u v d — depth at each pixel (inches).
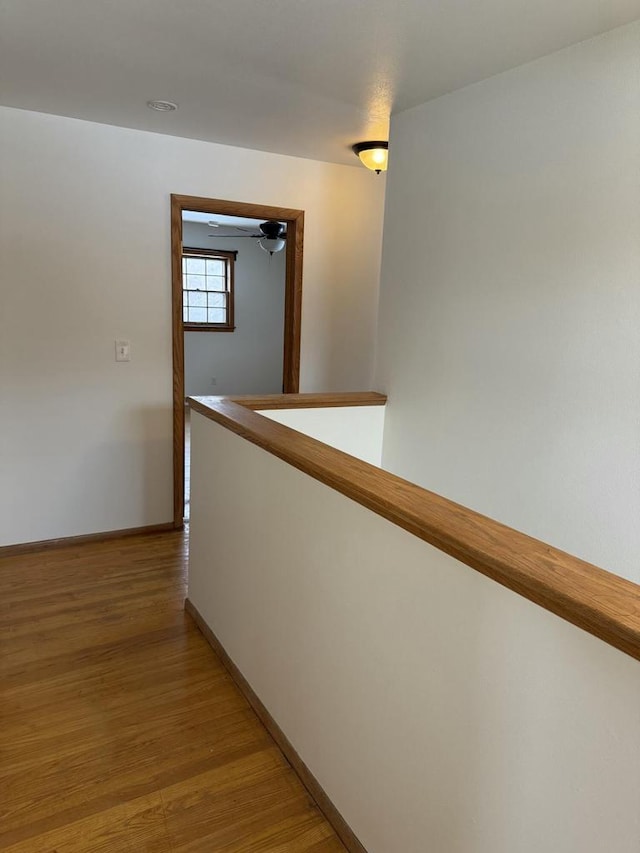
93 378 130.3
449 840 48.9
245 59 85.0
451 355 99.0
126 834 62.5
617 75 69.6
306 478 66.4
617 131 70.0
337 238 154.3
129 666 91.0
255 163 138.0
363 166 152.7
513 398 87.1
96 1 69.4
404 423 112.6
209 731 78.1
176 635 100.0
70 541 134.5
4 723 77.7
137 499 140.6
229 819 64.9
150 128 122.4
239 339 315.0
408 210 107.7
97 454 134.1
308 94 98.9
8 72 92.8
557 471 80.9
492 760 44.2
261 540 78.0
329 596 63.4
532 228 82.0
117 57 85.9
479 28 71.9
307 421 111.3
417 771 51.9
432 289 102.7
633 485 71.2
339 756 63.3
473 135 91.3
